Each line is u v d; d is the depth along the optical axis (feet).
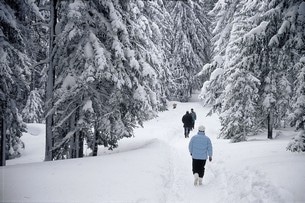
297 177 22.50
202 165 28.50
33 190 22.00
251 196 21.35
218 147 46.62
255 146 42.34
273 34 33.09
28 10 41.83
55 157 46.98
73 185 23.39
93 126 42.80
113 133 41.47
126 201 20.31
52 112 39.32
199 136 28.84
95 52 38.27
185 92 132.46
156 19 81.87
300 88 31.32
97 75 37.55
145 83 45.39
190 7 126.62
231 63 56.80
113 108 41.37
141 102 42.86
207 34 132.46
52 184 23.54
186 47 122.93
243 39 34.35
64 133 43.98
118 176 26.40
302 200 18.30
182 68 125.08
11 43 40.65
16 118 45.91
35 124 90.79
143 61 43.27
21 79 42.93
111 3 40.11
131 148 51.83
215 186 27.22
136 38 44.88
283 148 37.68
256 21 39.58
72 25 37.81
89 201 19.99
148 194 22.16
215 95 68.39
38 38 50.57
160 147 46.19
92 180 24.88
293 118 31.76
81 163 31.48
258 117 58.65
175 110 117.39
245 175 26.55
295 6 30.30
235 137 54.60
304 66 30.96
